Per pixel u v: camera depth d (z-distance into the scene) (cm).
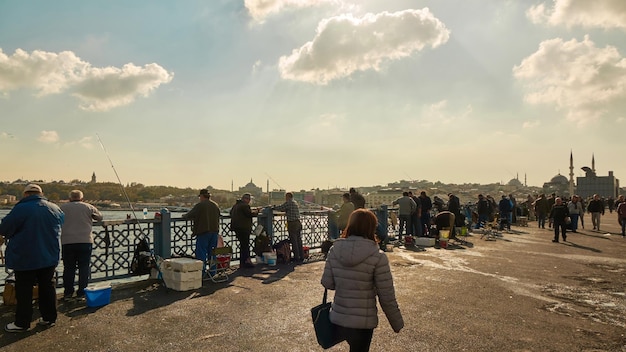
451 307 682
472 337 542
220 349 500
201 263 814
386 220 1547
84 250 718
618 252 1360
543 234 1994
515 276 946
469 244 1571
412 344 515
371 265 327
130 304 690
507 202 2198
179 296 745
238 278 898
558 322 609
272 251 1136
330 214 1346
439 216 1619
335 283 336
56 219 584
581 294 782
